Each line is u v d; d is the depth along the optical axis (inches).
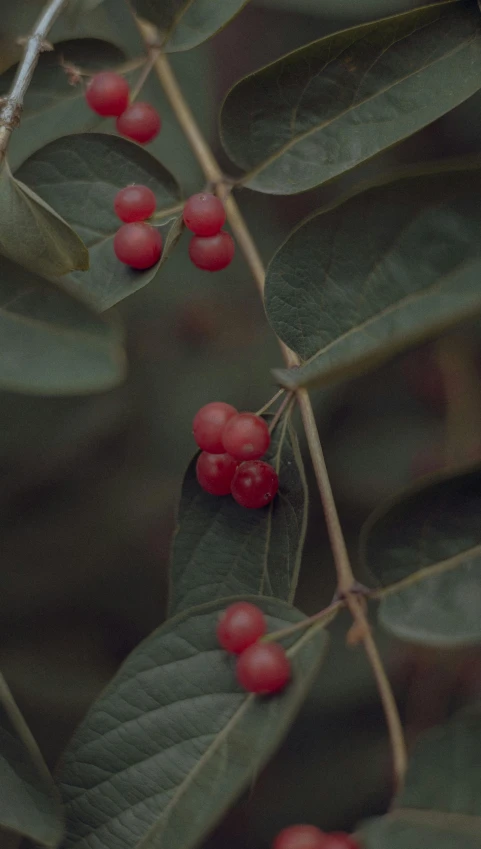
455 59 12.6
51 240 12.1
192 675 11.9
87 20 14.6
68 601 17.8
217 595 12.6
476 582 11.8
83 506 17.6
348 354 11.8
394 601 11.9
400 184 11.8
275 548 12.6
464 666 17.0
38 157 13.1
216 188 13.2
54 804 11.4
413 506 11.9
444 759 11.2
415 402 17.4
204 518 12.8
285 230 17.1
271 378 17.0
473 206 11.8
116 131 14.1
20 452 17.3
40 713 17.2
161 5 13.5
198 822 11.6
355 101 12.8
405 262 11.9
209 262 13.0
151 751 11.8
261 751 11.7
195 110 15.8
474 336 16.8
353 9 14.7
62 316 12.1
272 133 13.0
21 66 12.6
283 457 12.7
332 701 17.0
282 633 11.9
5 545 17.6
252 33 16.6
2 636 17.6
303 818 17.2
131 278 12.9
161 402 17.2
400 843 11.1
